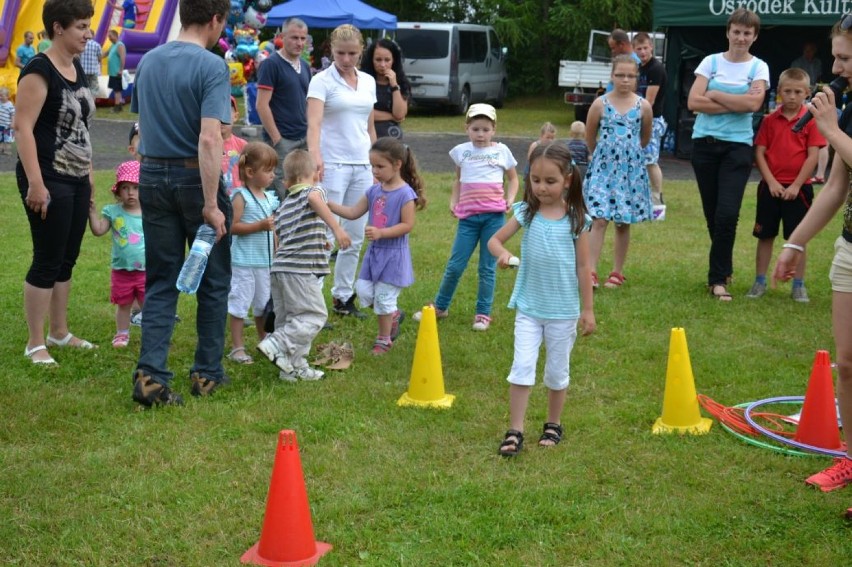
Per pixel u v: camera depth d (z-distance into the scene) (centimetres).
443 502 407
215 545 370
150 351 516
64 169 565
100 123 2108
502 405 528
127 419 498
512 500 407
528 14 3162
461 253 684
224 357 609
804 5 1599
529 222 463
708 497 414
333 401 528
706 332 675
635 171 789
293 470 356
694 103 771
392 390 550
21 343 626
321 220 561
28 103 541
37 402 516
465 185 675
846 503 407
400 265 615
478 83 2728
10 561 358
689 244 1000
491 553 365
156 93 505
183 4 516
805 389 561
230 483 422
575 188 453
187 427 486
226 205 525
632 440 480
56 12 544
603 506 404
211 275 534
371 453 457
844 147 377
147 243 520
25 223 1038
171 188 509
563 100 3177
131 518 391
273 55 814
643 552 366
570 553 367
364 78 700
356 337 661
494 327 683
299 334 554
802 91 743
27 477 427
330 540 374
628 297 771
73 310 710
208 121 495
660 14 1683
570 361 602
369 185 707
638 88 1082
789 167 755
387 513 397
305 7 2100
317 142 665
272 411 509
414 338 658
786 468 446
